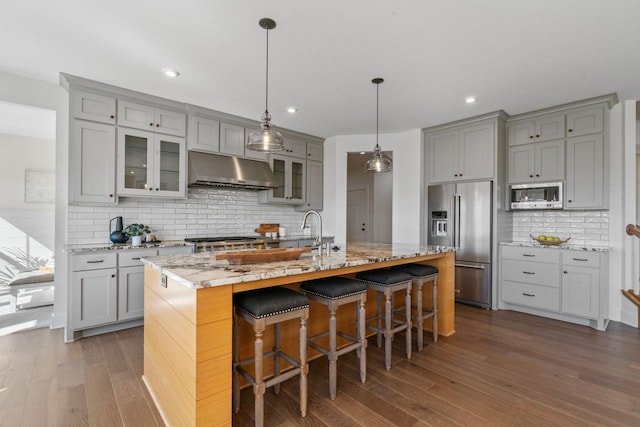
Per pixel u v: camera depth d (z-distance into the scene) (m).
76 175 3.10
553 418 1.82
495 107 3.81
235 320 1.87
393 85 3.21
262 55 2.63
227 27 2.25
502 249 3.93
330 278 2.27
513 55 2.61
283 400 2.00
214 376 1.54
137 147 3.48
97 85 3.16
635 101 3.47
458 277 4.20
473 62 2.73
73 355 2.61
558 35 2.32
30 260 5.03
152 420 1.80
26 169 5.04
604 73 2.91
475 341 2.95
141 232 3.46
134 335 3.05
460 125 4.30
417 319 2.75
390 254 2.52
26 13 2.10
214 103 3.73
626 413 1.87
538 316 3.68
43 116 3.86
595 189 3.49
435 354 2.67
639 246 3.43
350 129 4.81
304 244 4.83
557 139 3.74
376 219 7.14
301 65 2.80
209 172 3.80
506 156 4.13
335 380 2.01
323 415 1.85
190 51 2.57
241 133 4.30
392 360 2.55
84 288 2.93
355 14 2.10
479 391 2.10
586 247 3.42
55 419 1.79
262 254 1.98
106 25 2.23
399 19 2.15
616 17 2.10
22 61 2.74
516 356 2.62
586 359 2.57
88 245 3.25
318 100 3.62
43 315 3.63
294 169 5.05
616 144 3.53
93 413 1.85
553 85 3.18
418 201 4.71
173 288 1.74
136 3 2.00
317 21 2.18
